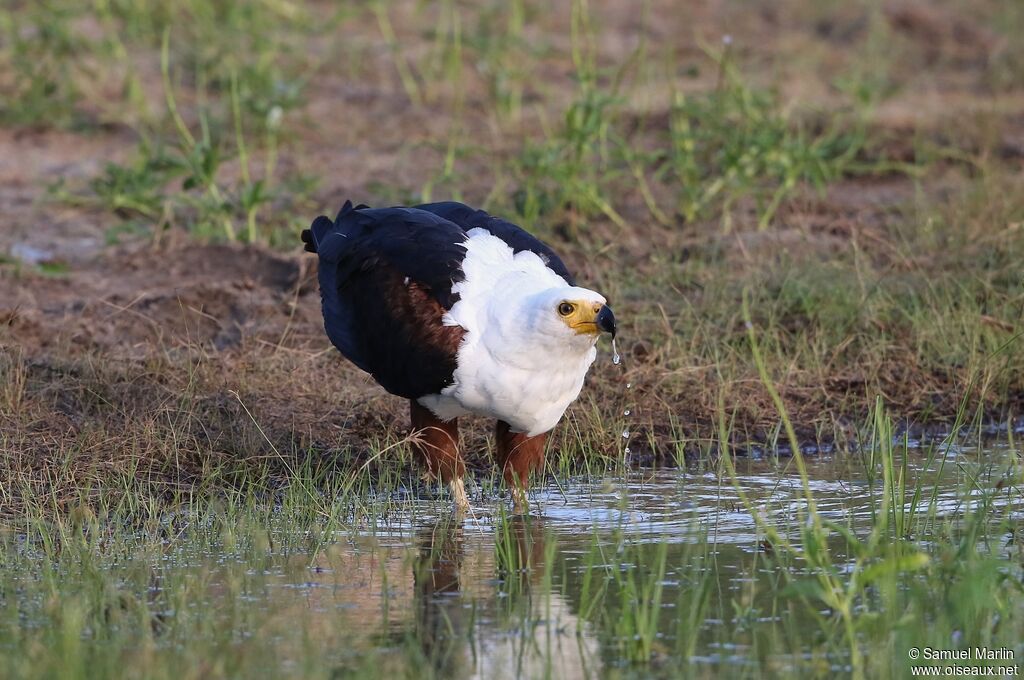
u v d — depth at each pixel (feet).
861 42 89.97
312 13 88.94
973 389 41.32
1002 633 25.25
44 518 33.06
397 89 76.48
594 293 31.01
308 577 29.55
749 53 85.30
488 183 60.54
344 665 24.75
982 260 48.80
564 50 83.87
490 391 32.07
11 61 72.69
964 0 101.76
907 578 27.99
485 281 32.40
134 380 40.37
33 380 39.63
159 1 80.48
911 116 71.51
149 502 34.14
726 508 33.73
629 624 25.22
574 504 34.60
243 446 37.17
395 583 29.12
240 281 48.67
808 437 39.93
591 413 39.40
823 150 57.52
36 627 26.61
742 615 26.78
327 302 35.27
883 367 43.11
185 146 56.85
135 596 28.22
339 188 60.03
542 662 24.98
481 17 81.97
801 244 51.96
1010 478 32.83
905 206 55.62
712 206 57.31
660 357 42.57
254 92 68.18
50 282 49.57
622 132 67.77
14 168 63.46
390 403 40.29
